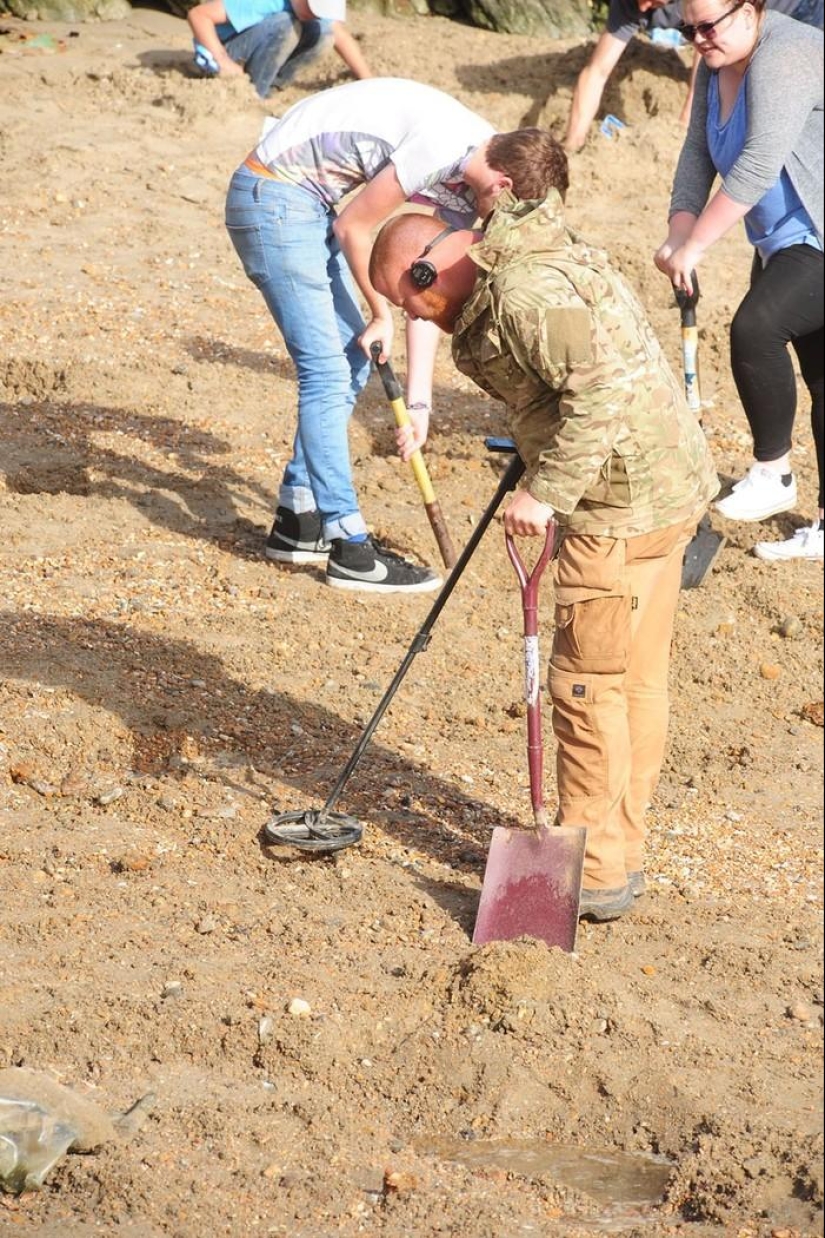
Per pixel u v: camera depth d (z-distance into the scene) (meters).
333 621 15.59
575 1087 9.66
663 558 10.66
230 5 30.77
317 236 15.23
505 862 11.03
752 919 11.51
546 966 10.36
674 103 30.62
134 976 10.38
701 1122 9.35
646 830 12.71
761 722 14.66
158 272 24.08
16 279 23.27
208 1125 9.17
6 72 31.39
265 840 12.05
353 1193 8.72
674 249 16.34
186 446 19.19
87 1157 8.87
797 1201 8.70
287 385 21.08
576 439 9.74
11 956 10.52
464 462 19.19
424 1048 9.86
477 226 13.67
